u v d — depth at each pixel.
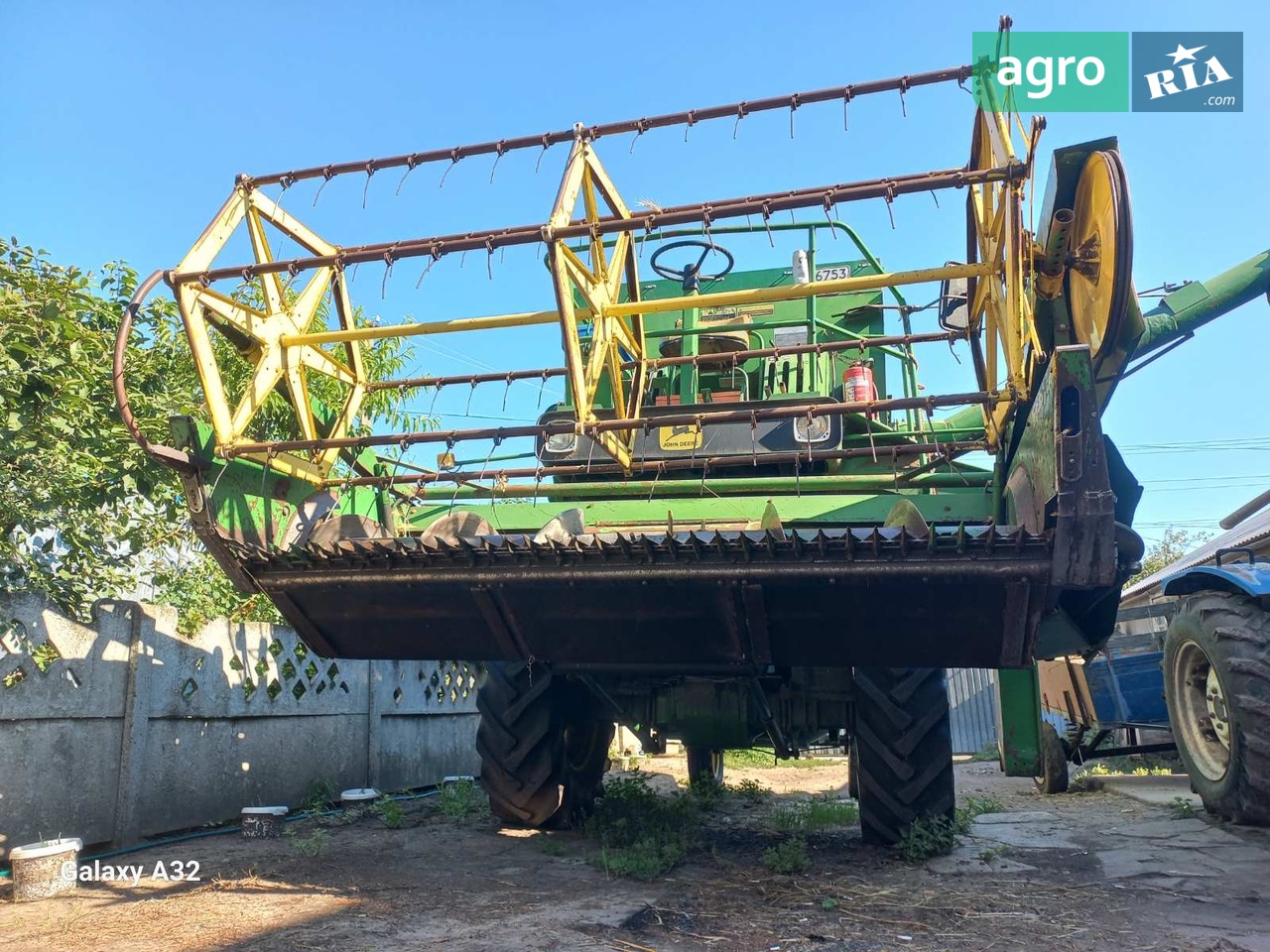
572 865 4.48
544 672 5.18
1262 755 4.75
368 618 4.15
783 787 8.65
